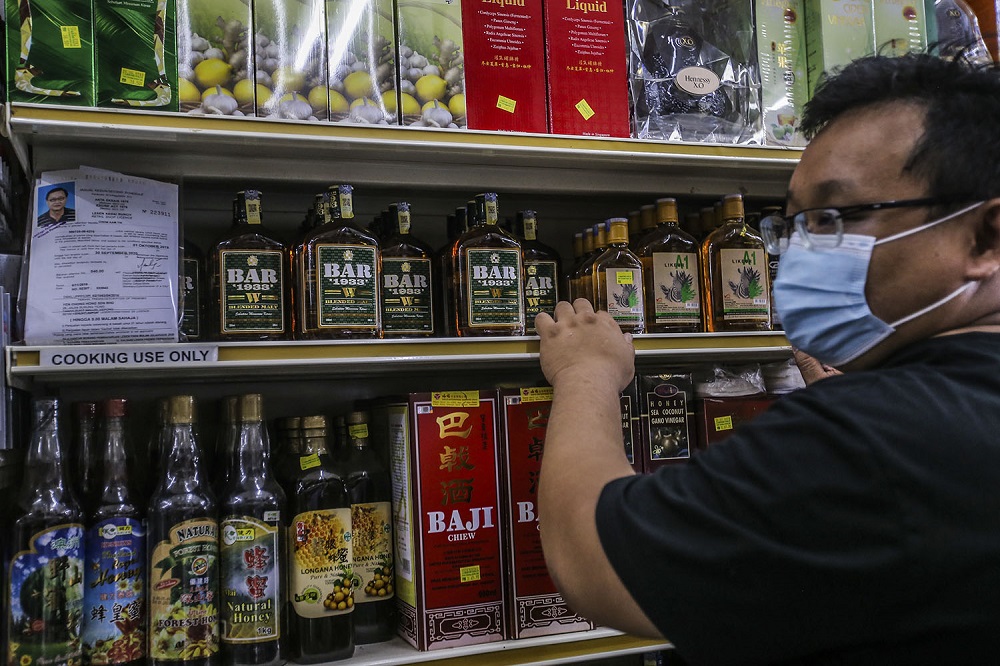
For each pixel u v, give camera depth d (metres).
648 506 0.80
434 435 1.55
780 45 1.82
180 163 1.55
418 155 1.62
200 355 1.35
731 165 1.76
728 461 0.79
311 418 1.52
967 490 0.69
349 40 1.50
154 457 1.66
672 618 0.76
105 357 1.31
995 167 0.83
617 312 1.67
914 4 1.88
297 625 1.45
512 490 1.58
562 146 1.59
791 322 0.98
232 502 1.42
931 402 0.73
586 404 1.13
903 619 0.69
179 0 1.39
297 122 1.42
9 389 1.35
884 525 0.70
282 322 1.54
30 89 1.30
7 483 1.44
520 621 1.55
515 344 1.53
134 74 1.35
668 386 1.72
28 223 1.38
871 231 0.88
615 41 1.68
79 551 1.33
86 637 1.33
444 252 1.75
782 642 0.73
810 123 0.96
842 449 0.73
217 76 1.40
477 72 1.58
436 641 1.51
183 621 1.35
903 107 0.87
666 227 1.78
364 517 1.60
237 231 1.54
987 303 0.87
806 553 0.71
